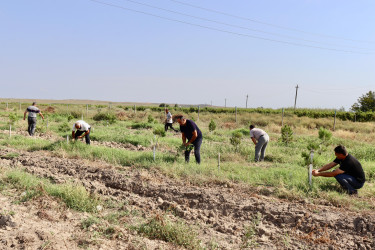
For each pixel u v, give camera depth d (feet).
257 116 101.81
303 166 29.96
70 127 58.08
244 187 22.18
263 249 13.99
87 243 13.00
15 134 47.16
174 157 30.17
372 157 34.88
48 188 19.81
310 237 14.92
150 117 75.61
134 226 15.51
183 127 29.14
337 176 21.21
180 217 17.52
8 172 23.15
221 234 15.44
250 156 34.68
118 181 22.86
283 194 20.45
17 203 17.44
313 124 82.02
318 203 19.12
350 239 14.69
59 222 15.29
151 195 20.85
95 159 30.60
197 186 22.63
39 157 29.96
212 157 34.27
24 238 12.45
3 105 141.59
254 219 16.29
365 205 18.62
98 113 88.07
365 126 78.07
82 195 18.54
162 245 13.83
